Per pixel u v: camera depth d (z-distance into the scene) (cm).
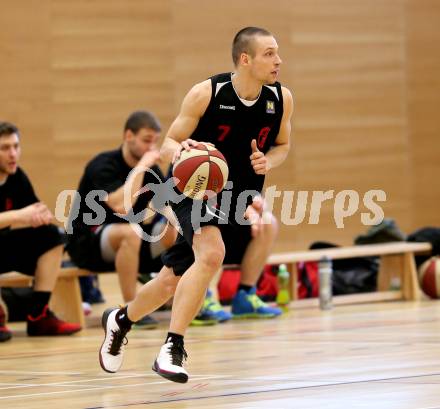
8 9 2709
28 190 1515
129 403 825
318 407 766
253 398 825
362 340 1251
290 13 2894
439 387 838
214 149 945
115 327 1012
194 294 899
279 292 1761
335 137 2925
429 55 3006
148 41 2797
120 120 2775
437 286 1891
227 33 2855
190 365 1075
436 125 3005
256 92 989
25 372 1080
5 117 2708
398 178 2975
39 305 1517
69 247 1627
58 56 2739
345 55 2938
